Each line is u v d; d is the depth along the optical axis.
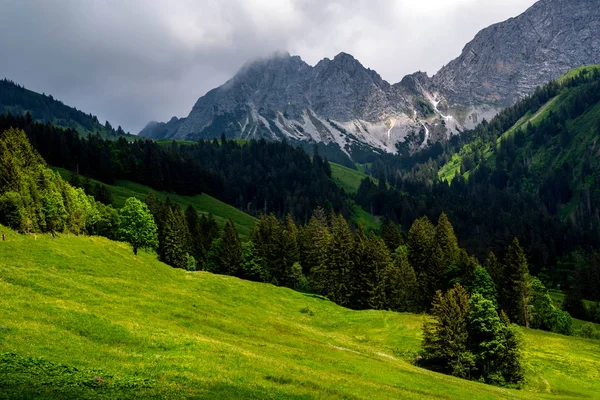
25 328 27.72
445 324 64.06
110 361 26.81
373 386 36.69
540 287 106.62
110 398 21.23
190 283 78.81
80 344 28.22
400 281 107.50
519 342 62.22
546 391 58.59
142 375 25.58
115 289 47.59
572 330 104.81
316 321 81.81
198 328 42.28
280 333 53.31
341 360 45.88
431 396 39.16
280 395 27.56
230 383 27.14
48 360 24.28
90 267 60.66
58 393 20.56
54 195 98.06
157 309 43.94
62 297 38.16
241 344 40.91
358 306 106.06
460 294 67.19
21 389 20.05
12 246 57.78
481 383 56.88
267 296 88.75
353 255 108.50
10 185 86.19
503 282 109.75
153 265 81.94
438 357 63.62
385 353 65.50
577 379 63.47
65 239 71.88
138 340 31.95
